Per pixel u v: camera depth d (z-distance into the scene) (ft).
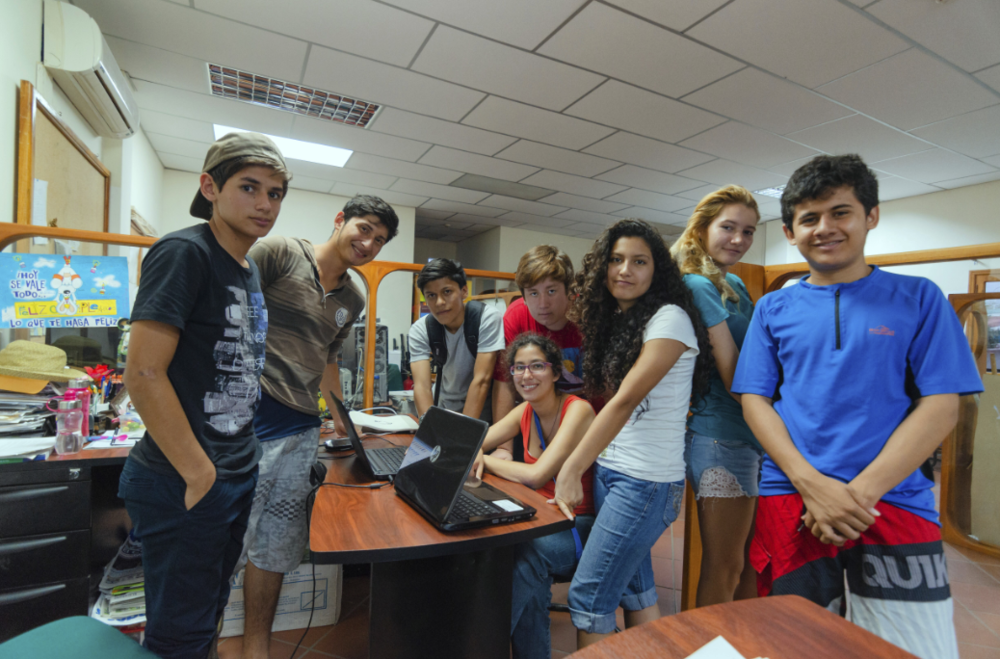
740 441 4.58
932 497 3.19
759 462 4.72
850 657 1.92
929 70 10.59
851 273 3.47
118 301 5.88
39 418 5.17
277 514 5.09
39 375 5.18
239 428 3.65
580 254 29.27
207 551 3.45
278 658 5.55
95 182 10.61
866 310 3.32
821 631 2.08
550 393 5.09
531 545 4.60
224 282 3.48
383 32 9.75
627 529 4.16
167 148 16.11
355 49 10.36
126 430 5.68
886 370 3.21
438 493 3.56
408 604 3.87
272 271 4.81
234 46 10.30
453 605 3.97
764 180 17.97
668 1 8.62
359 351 11.46
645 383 4.02
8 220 6.84
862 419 3.22
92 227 10.43
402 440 6.24
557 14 9.08
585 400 5.16
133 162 13.50
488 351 6.49
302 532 5.23
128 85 11.03
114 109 9.82
